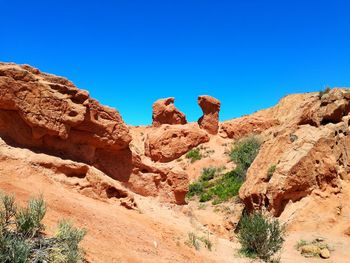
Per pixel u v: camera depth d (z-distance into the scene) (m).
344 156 19.44
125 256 8.77
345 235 16.31
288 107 54.12
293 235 16.59
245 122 49.16
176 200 19.02
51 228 8.01
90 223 9.98
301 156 18.52
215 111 51.06
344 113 20.73
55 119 13.22
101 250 8.41
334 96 20.61
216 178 37.44
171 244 11.76
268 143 21.88
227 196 28.48
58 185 12.08
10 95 12.19
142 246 10.24
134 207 14.03
